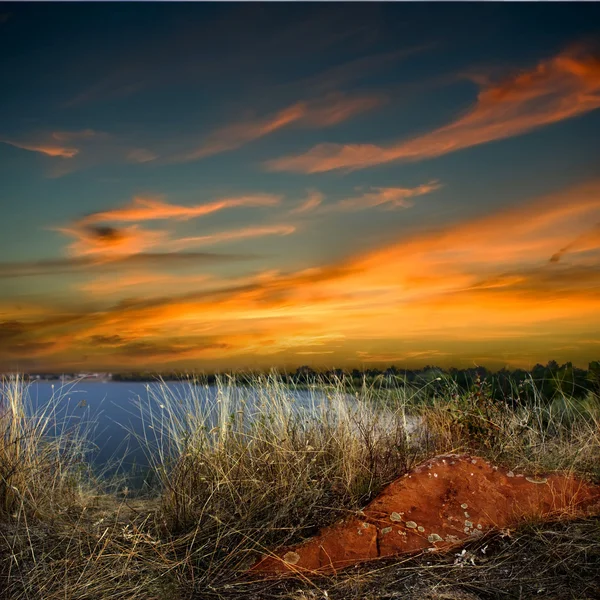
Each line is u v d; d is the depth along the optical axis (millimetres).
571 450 5359
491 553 3619
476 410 6012
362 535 3809
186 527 4293
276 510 4191
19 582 3535
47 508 4680
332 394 5344
